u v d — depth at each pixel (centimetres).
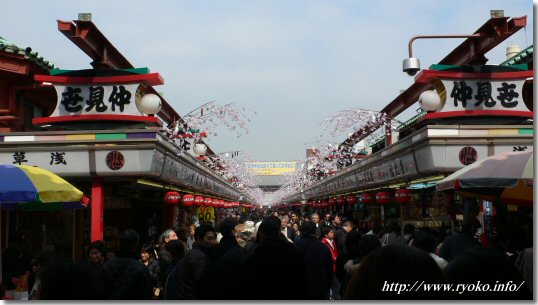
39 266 865
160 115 2138
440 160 1228
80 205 1011
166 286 768
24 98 1445
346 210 3431
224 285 599
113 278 622
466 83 1298
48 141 1210
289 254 577
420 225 1836
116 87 1282
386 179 1784
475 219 863
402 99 2128
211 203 2612
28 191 748
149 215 2050
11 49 1279
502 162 796
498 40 1242
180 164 1587
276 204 10062
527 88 1420
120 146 1199
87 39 1222
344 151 3084
